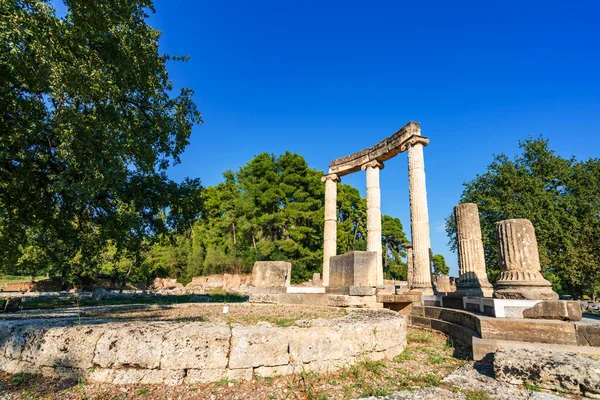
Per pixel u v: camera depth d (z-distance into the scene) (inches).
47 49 298.0
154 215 604.7
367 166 868.0
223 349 184.2
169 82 556.7
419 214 660.7
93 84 338.6
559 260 840.9
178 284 1780.3
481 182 1040.2
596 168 938.1
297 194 1646.2
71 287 1472.7
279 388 177.0
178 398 163.2
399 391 170.7
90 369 180.9
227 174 1798.7
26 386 176.4
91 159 368.8
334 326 219.6
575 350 226.1
